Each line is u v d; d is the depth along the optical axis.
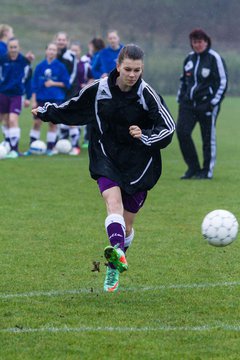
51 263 17.69
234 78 102.56
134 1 106.00
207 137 32.44
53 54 39.00
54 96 38.94
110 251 13.70
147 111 14.76
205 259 18.25
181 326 12.96
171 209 25.33
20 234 21.00
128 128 14.84
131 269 17.19
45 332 12.58
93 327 12.86
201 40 31.05
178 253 18.88
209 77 31.45
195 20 101.50
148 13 104.19
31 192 28.61
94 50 42.44
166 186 30.56
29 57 40.66
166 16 102.94
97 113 14.91
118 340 12.20
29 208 25.22
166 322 13.18
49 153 41.44
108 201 14.63
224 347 11.92
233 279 16.33
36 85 39.28
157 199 27.38
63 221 23.02
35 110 15.45
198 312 13.80
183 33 101.44
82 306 14.12
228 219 15.52
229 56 101.81
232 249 19.41
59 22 116.19
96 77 41.38
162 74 97.62
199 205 26.16
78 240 20.31
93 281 16.09
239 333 12.59
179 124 32.44
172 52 99.38
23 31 114.25
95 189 29.62
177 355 11.54
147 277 16.47
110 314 13.62
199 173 33.09
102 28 106.88
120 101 14.66
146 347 11.88
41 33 113.88
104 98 14.74
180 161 40.06
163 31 102.31
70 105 15.07
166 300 14.61
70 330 12.69
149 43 100.44
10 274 16.61
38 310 13.84
